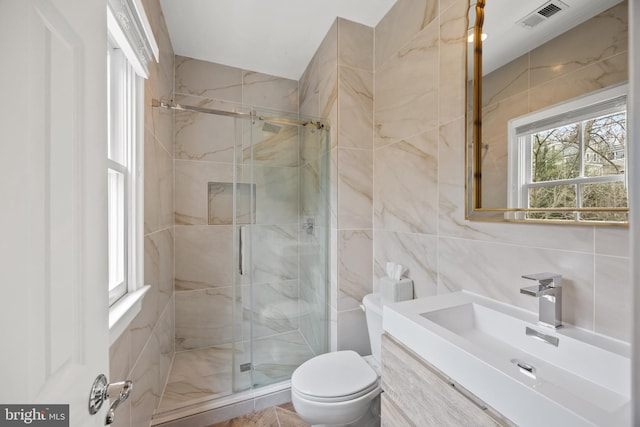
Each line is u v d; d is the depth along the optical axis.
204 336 2.23
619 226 0.70
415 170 1.41
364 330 1.76
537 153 0.88
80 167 0.46
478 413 0.60
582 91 0.77
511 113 0.96
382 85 1.68
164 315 1.76
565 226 0.81
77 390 0.44
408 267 1.46
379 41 1.71
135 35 1.05
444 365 0.70
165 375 1.76
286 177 1.88
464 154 1.13
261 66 2.31
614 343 0.69
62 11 0.42
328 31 1.82
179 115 2.15
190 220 2.19
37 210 0.37
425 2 1.34
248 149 1.79
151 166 1.40
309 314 1.94
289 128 1.87
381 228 1.69
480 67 1.07
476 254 1.09
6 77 0.33
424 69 1.34
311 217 1.91
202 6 1.61
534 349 0.80
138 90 1.20
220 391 1.66
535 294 0.75
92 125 0.49
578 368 0.70
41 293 0.38
